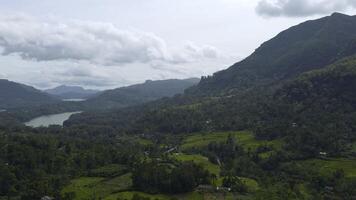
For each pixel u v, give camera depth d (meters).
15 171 176.00
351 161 194.12
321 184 169.12
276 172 188.50
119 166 194.38
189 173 158.38
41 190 152.50
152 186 157.12
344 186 163.12
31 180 169.62
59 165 191.50
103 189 158.38
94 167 194.25
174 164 194.38
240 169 191.25
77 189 157.75
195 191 157.88
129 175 179.50
